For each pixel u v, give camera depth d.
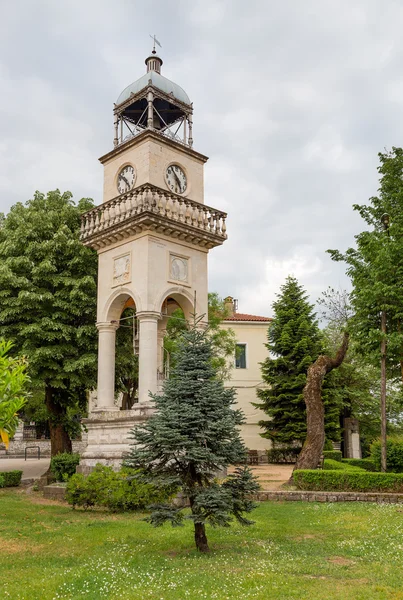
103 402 23.44
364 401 42.09
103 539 13.63
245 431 45.28
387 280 24.14
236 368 46.41
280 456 39.50
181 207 23.64
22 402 10.32
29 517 16.98
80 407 30.61
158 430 12.12
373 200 26.56
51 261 26.62
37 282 26.55
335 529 14.73
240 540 13.42
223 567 10.80
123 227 22.94
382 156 26.66
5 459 43.78
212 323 34.94
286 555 11.77
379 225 26.30
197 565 10.97
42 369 26.03
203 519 11.80
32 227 26.95
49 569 10.89
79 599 8.95
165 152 24.41
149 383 21.66
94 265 27.77
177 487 12.88
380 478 20.92
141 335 22.14
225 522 12.15
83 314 27.14
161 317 22.78
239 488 12.70
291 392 39.34
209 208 24.73
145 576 10.19
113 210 24.02
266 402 40.59
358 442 41.47
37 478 28.78
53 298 25.94
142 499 17.72
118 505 17.77
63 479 24.47
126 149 24.83
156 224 22.33
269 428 39.81
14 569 11.01
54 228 27.66
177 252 23.61
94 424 22.94
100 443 22.55
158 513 12.16
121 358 27.92
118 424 21.98
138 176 24.05
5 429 10.43
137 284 22.55
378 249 24.11
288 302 41.97
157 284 22.50
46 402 28.84
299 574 10.33
